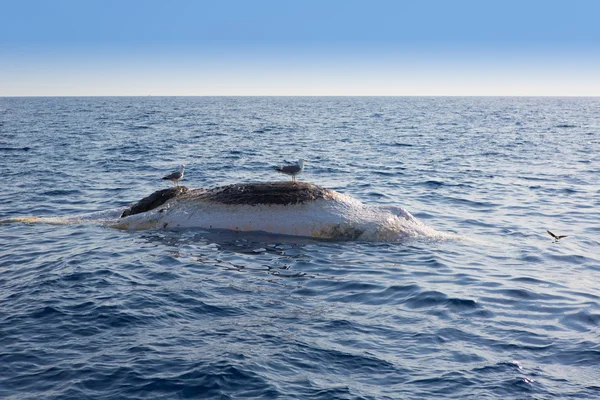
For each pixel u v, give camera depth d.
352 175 31.48
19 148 42.75
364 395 8.27
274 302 11.88
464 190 26.81
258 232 16.84
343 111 136.00
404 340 10.06
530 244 17.05
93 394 8.26
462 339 10.12
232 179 30.00
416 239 16.89
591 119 100.44
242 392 8.35
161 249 15.48
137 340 9.96
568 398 8.20
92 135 57.03
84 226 18.16
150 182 28.48
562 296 12.39
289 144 50.47
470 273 13.99
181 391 8.37
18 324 10.57
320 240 16.47
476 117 107.00
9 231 17.75
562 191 26.69
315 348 9.70
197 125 76.62
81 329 10.38
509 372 8.91
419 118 102.44
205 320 10.89
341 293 12.46
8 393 8.23
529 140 55.91
